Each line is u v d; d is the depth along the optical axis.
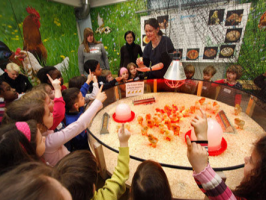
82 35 3.80
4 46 2.33
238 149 1.03
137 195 0.53
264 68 1.44
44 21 2.88
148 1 2.03
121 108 1.40
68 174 0.59
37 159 0.60
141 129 1.24
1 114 1.53
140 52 2.75
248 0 1.37
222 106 1.59
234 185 0.82
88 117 1.07
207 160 0.55
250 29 1.44
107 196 0.67
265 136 0.53
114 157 1.07
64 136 0.91
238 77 1.61
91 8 3.46
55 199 0.29
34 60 2.79
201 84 1.77
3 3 2.28
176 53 1.04
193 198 0.84
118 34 3.36
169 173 0.94
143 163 0.62
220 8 1.43
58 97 1.10
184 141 1.13
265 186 0.51
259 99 1.27
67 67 3.50
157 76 1.93
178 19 1.55
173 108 1.54
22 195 0.26
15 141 0.56
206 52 1.75
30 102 0.81
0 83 1.54
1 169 0.52
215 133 0.96
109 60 3.75
